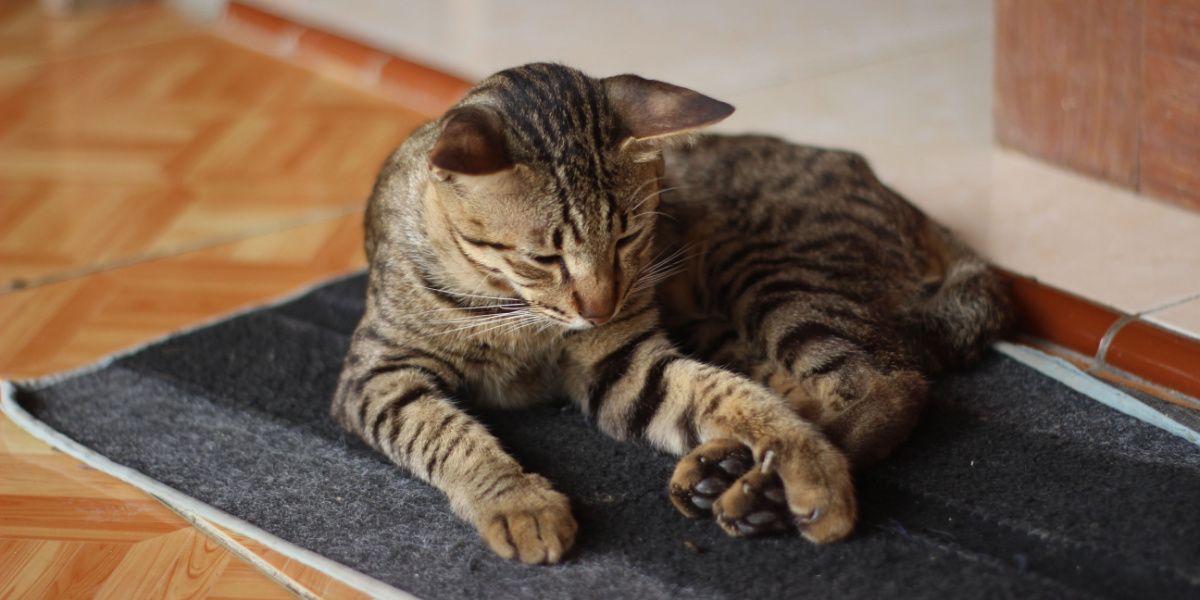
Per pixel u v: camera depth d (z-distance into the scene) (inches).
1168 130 39.1
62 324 37.8
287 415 33.5
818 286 33.0
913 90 47.9
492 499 29.5
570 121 30.3
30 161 46.7
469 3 63.0
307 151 47.0
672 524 29.6
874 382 31.1
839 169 34.7
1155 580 27.7
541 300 30.8
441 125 31.1
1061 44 40.9
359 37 57.7
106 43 60.4
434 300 31.9
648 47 54.5
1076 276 36.6
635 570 28.5
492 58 54.1
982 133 44.5
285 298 38.2
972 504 29.6
